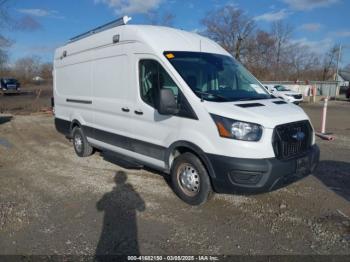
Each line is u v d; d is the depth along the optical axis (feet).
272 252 10.78
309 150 13.98
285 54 170.09
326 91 124.98
